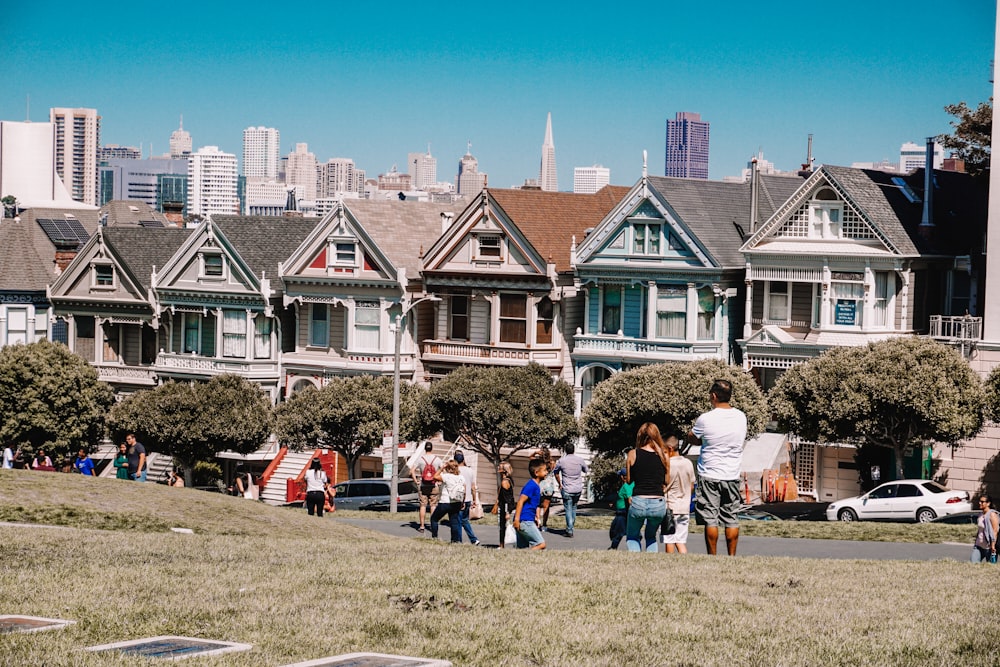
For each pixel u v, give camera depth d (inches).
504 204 2682.1
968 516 1811.0
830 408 2132.1
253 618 656.4
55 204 4293.8
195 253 2947.8
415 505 2199.8
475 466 2733.8
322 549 1023.6
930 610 735.7
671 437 1039.6
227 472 2915.8
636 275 2561.5
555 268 2628.0
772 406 2217.0
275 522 1402.6
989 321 2320.4
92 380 2765.7
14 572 802.2
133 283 3034.0
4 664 535.2
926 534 1502.2
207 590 740.0
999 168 2310.5
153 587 748.0
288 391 2881.4
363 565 872.9
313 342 2876.5
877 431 2122.3
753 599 757.9
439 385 2436.0
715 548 988.6
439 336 2753.4
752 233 2546.8
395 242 2832.2
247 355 2888.8
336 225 2815.0
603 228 2593.5
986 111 2655.0
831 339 2406.5
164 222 4261.8
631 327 2596.0
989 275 2317.9
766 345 2438.5
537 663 589.9
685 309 2532.0
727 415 970.7
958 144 2699.3
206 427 2576.3
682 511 1010.1
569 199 2815.0
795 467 2464.3
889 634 657.6
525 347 2650.1
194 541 1050.1
